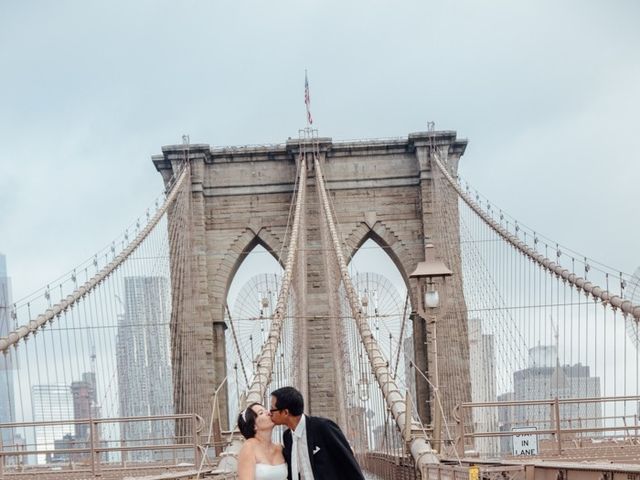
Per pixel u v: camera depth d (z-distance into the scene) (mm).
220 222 52500
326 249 44875
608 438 23250
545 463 11977
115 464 24938
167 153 51844
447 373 48531
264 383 18984
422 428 16266
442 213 50719
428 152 52000
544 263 26938
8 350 20906
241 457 6746
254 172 52656
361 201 52438
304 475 6699
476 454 20547
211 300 51781
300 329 42469
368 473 28750
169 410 37938
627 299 18453
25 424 20500
